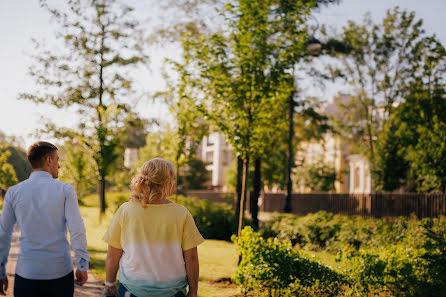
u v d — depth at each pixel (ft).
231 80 26.76
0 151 89.56
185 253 8.27
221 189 236.02
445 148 53.06
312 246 41.39
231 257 35.37
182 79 27.32
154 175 8.10
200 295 20.12
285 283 16.98
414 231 32.17
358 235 38.27
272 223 49.06
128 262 7.97
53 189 8.95
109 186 172.45
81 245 8.87
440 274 15.28
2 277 9.19
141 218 8.00
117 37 78.43
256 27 26.27
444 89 72.90
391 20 106.01
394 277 16.26
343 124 132.67
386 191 80.84
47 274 8.60
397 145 77.66
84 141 69.82
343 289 17.90
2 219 8.87
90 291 19.56
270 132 28.09
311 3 26.84
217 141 242.78
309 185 135.23
